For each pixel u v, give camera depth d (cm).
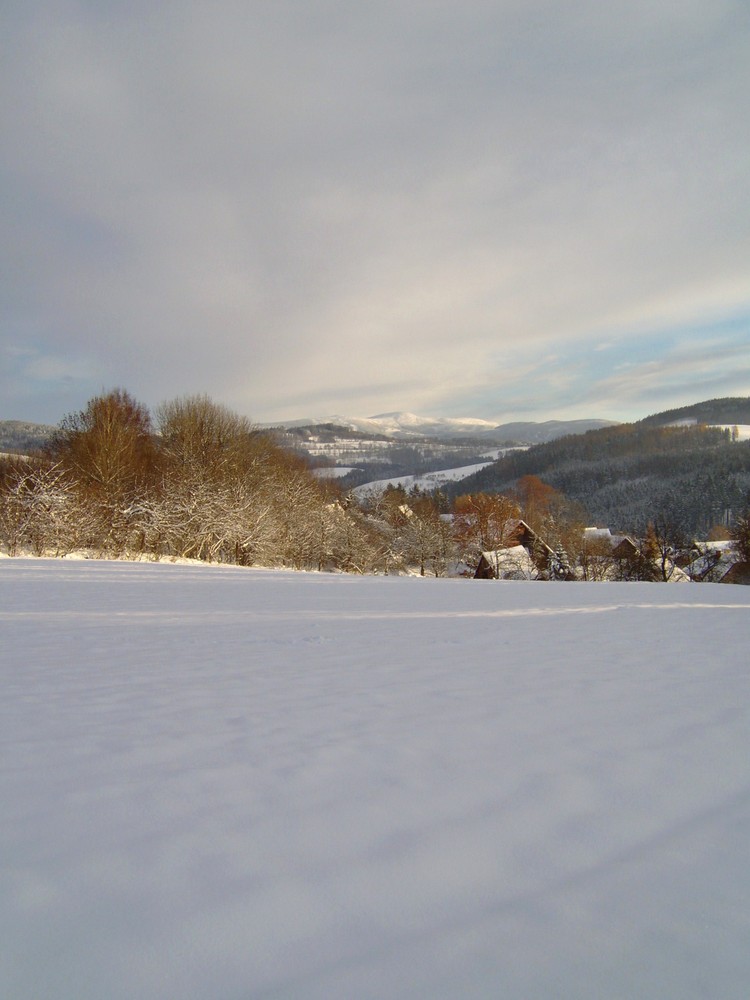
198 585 1461
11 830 190
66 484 2541
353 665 491
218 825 196
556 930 143
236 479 3173
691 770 250
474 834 192
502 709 348
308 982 125
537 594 1452
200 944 136
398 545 4425
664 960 133
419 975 127
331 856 177
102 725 310
